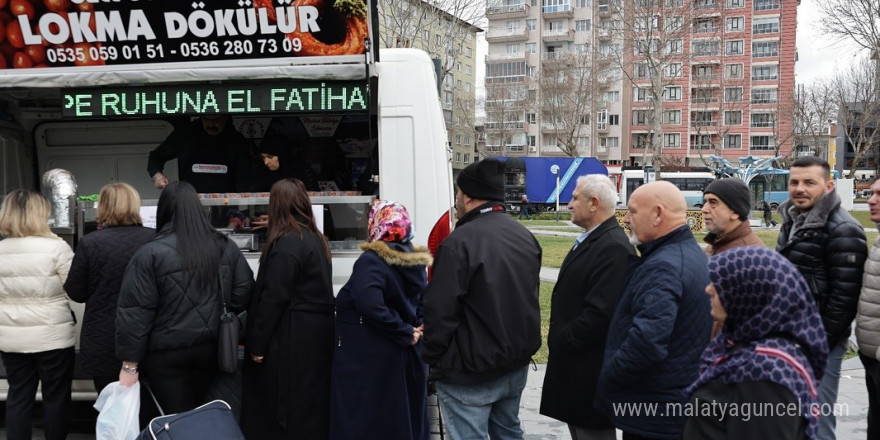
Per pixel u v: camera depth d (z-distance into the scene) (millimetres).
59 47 4008
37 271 3801
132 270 3400
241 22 3900
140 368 3570
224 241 3707
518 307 3123
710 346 2080
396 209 3584
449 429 3215
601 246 3170
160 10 3904
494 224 3201
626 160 70250
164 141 5539
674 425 2627
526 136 72438
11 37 3998
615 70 58719
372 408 3490
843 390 5293
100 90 4102
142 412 3629
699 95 63812
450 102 62500
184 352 3482
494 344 3053
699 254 2707
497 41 74750
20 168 5836
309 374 3590
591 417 3188
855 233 3416
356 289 3428
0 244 3828
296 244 3561
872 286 3330
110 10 3926
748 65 65188
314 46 3914
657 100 30609
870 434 3502
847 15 23562
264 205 4559
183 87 4062
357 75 3934
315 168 5430
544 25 73875
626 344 2604
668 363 2629
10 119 5680
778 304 1888
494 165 3287
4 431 4590
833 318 3434
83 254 3711
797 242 3600
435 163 4387
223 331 3500
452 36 23531
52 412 3918
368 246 3510
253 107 4035
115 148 5910
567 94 53719
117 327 3398
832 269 3445
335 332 3602
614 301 3051
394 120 4402
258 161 5367
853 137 54094
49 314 3832
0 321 3785
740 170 33906
